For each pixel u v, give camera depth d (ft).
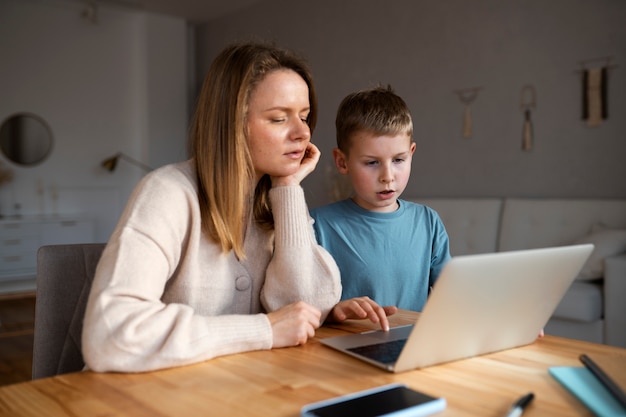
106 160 20.39
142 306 2.64
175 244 3.09
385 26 15.97
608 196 11.63
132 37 21.49
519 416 1.98
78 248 3.75
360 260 4.86
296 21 18.72
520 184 13.14
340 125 4.82
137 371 2.50
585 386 2.26
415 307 4.96
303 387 2.31
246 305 3.61
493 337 2.75
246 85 3.29
